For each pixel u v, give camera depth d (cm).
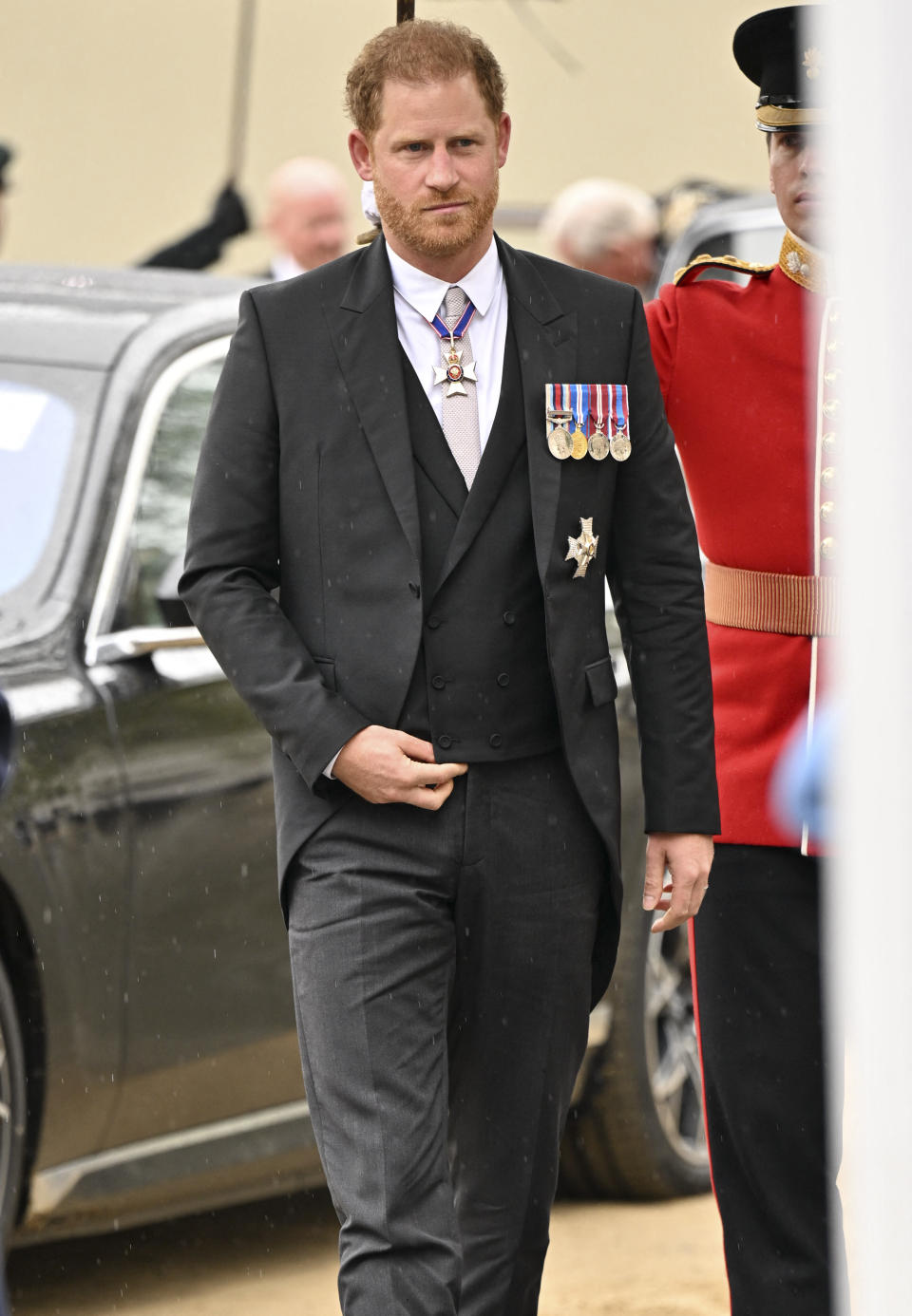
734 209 2755
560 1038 1086
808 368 1181
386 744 1016
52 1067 1438
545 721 1063
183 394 1645
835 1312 1163
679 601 1102
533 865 1054
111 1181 1475
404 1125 995
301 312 1062
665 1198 1850
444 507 1047
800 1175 1174
